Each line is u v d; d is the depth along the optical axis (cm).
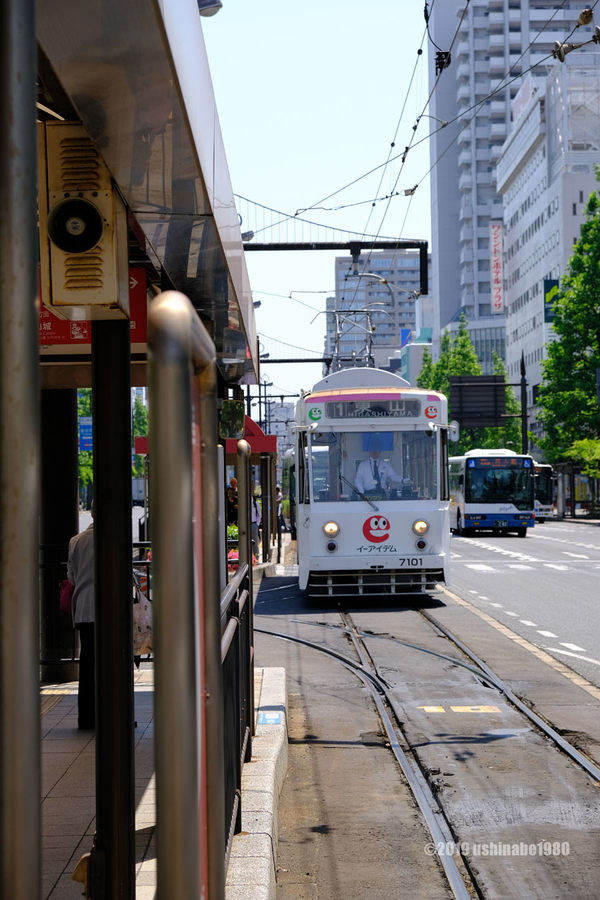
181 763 148
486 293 15550
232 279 609
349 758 757
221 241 504
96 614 378
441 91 16225
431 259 18575
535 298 10538
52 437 957
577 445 5306
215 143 455
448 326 14650
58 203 388
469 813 611
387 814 618
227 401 1015
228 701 447
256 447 2561
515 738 802
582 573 2302
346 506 1650
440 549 1655
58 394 950
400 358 19550
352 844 564
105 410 390
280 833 586
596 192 5353
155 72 301
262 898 406
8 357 160
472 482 4106
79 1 254
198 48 377
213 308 711
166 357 150
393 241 2400
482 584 2061
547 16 15412
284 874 519
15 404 159
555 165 9544
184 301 155
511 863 525
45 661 981
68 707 866
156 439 150
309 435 1662
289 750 783
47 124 390
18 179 163
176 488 149
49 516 969
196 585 157
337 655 1214
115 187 400
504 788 665
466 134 15588
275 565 2548
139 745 727
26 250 163
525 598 1805
